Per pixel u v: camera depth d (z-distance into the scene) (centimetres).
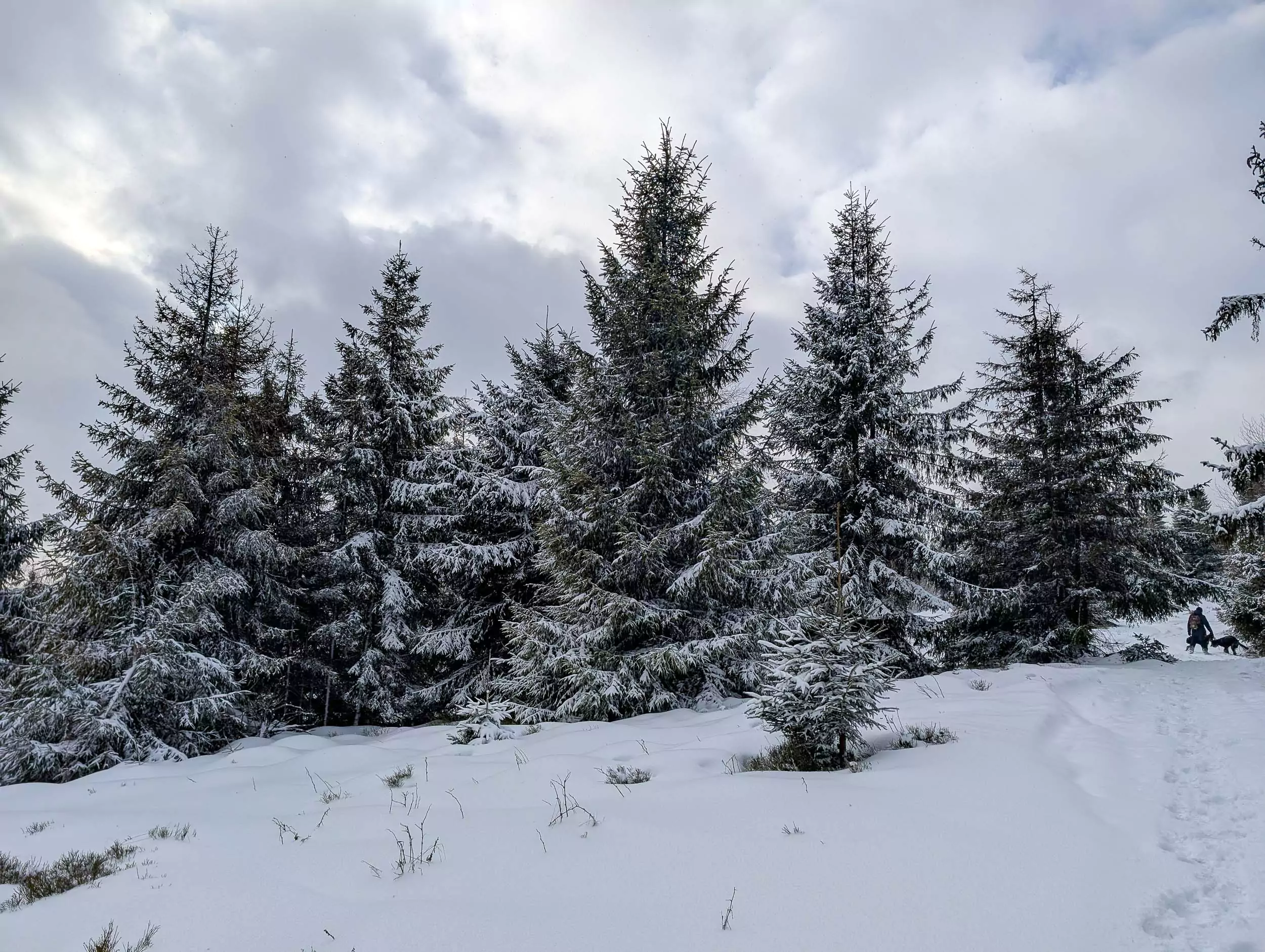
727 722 1005
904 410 1712
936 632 1833
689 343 1439
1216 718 964
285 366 2291
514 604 1348
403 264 2058
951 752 746
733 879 455
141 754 1295
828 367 1755
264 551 1638
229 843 639
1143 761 752
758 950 368
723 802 611
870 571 1659
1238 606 2455
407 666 1858
